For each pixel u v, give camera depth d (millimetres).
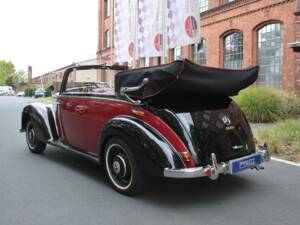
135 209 4891
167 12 14039
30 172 6668
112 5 36156
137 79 5234
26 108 8180
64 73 7219
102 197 5340
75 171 6730
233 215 4703
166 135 4883
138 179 5172
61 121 7047
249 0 19578
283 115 13352
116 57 19516
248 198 5316
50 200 5227
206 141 5020
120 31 19000
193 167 4816
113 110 5590
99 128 5898
